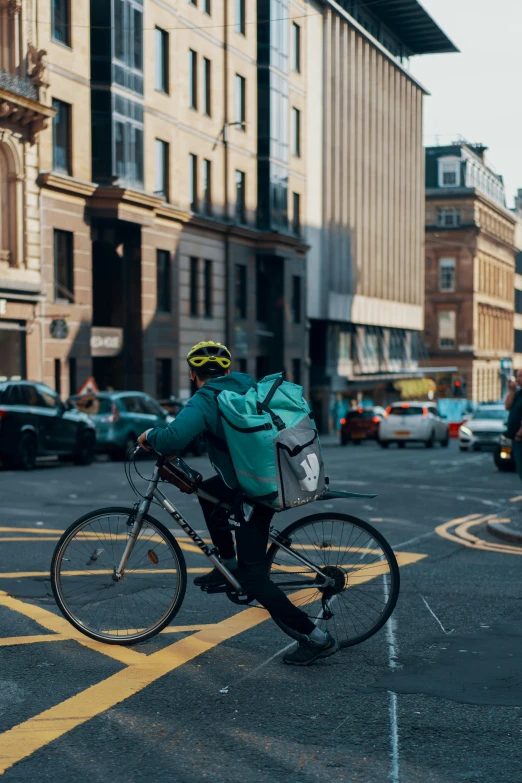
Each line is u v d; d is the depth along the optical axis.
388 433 39.34
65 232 33.41
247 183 47.38
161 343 39.03
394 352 74.38
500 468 22.88
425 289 93.88
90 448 23.78
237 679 5.28
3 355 30.22
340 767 4.07
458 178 93.69
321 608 5.96
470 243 93.06
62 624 6.43
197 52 42.16
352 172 63.88
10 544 9.81
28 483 16.91
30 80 30.92
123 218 34.75
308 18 55.78
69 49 33.06
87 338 34.16
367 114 67.12
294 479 5.45
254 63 47.81
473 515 13.58
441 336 93.81
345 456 29.84
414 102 78.75
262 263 49.38
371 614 5.96
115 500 14.20
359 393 66.12
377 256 69.62
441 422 40.44
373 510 13.89
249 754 4.21
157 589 6.02
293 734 4.45
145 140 37.41
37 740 4.34
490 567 8.98
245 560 5.64
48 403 22.33
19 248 30.78
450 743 4.36
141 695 4.98
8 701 4.87
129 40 35.75
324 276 59.19
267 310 50.62
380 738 4.41
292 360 52.25
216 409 5.64
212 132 43.69
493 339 101.88
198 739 4.38
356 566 5.95
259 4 48.09
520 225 118.25
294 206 53.12
